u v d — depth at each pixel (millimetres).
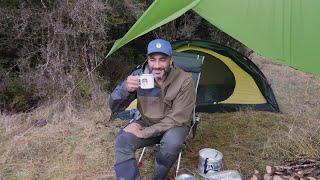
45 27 2611
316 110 2764
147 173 1968
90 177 1916
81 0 2539
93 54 2750
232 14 1487
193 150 2193
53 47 2625
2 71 2602
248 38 1437
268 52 1418
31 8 2596
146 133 1710
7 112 2557
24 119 2463
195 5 1547
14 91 2588
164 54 1656
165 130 1729
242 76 2707
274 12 1474
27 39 2646
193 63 2115
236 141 2309
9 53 2721
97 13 2590
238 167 2027
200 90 2744
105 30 2736
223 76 2754
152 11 1667
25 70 2652
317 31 1435
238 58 2639
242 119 2598
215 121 2586
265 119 2598
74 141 2225
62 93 2652
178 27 3287
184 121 1741
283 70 3652
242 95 2736
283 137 2316
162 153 1688
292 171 1849
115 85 3020
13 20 2551
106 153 2123
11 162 2018
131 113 2070
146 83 1685
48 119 2473
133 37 1715
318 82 3346
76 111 2559
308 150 2170
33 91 2627
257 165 2049
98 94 2719
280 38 1438
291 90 3143
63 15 2600
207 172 1866
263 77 2662
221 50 2627
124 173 1672
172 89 1732
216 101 2721
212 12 1501
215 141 2309
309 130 2404
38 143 2168
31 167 1984
